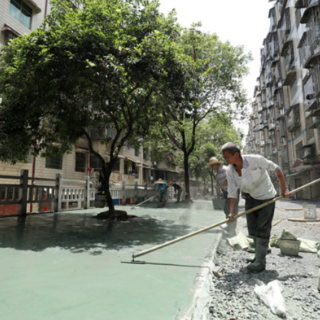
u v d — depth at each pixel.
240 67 14.81
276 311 1.81
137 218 7.16
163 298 1.83
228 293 2.21
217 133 26.55
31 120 6.51
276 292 2.04
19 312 1.60
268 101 36.72
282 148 28.28
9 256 3.03
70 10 6.09
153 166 30.23
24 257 2.99
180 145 17.81
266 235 2.82
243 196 3.14
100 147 17.81
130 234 4.61
